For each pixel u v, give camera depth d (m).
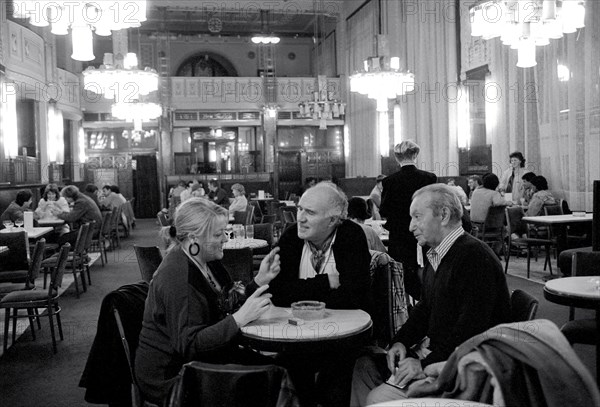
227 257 5.04
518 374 1.74
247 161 23.14
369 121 19.44
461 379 1.83
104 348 2.71
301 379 2.96
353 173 21.30
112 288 8.29
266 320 2.83
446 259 2.68
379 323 3.29
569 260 6.68
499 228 8.67
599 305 3.04
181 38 24.94
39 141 15.24
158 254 5.02
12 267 6.45
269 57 25.77
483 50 12.48
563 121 9.91
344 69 21.66
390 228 5.31
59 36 18.89
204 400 1.92
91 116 20.98
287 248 3.25
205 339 2.50
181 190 17.12
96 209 10.57
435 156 14.36
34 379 4.49
